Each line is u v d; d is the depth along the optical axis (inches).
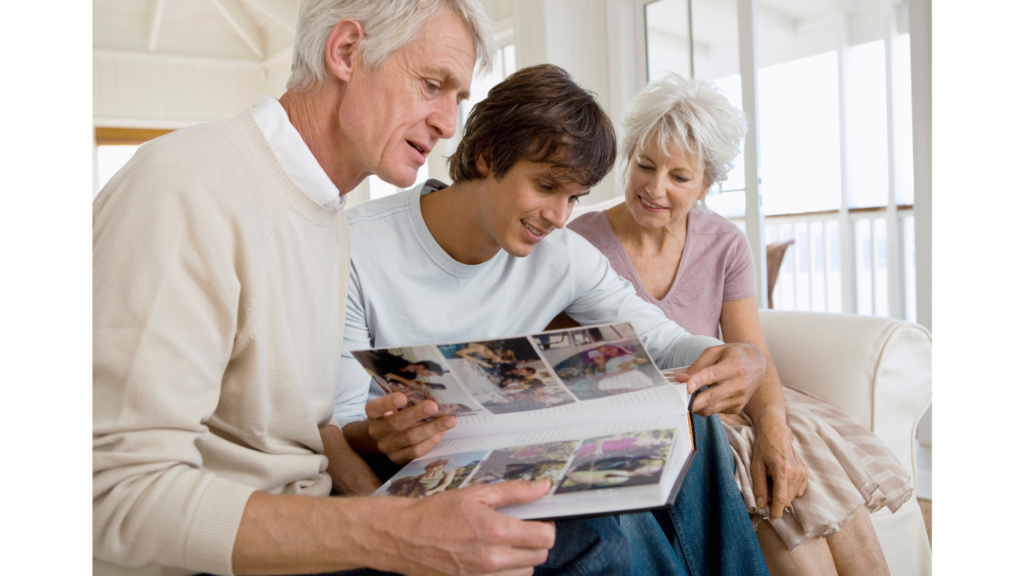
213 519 26.3
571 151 42.2
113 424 26.7
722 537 43.9
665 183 61.7
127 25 311.7
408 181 37.4
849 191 224.8
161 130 325.7
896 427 61.6
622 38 143.0
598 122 44.1
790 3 237.3
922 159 106.1
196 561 26.4
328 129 36.4
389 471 45.3
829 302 228.8
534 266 53.2
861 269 221.3
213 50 328.5
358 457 41.9
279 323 33.8
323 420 40.0
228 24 322.0
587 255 55.9
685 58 133.9
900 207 204.7
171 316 27.9
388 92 35.0
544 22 142.6
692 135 60.2
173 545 26.0
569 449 34.4
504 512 28.7
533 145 42.3
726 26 125.6
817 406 60.2
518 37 149.3
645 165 62.8
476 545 26.0
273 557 26.4
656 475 29.3
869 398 60.7
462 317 51.0
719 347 47.3
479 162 45.2
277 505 27.0
